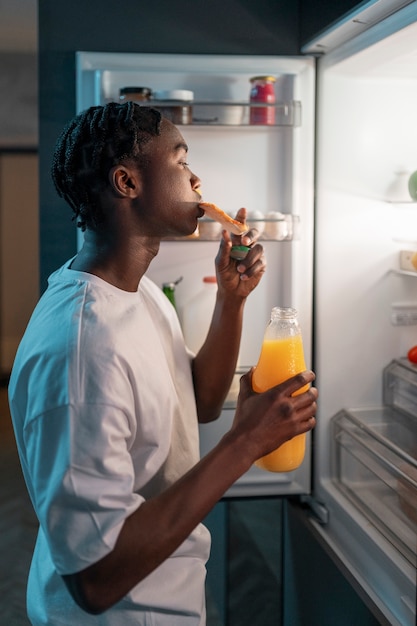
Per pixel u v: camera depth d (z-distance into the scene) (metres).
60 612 1.04
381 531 1.41
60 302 1.00
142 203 1.02
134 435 0.97
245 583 1.81
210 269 1.69
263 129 1.66
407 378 1.64
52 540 0.87
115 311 0.99
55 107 1.68
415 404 1.62
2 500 3.08
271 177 1.68
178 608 1.06
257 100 1.56
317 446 1.71
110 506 0.86
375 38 1.34
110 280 1.04
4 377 4.72
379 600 1.34
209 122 1.55
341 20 1.34
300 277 1.68
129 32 1.67
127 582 0.87
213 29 1.68
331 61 1.56
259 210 1.68
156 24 1.67
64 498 0.86
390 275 1.71
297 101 1.57
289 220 1.59
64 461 0.87
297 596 1.72
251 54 1.68
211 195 1.67
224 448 0.93
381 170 1.68
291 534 1.75
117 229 1.03
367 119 1.66
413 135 1.67
